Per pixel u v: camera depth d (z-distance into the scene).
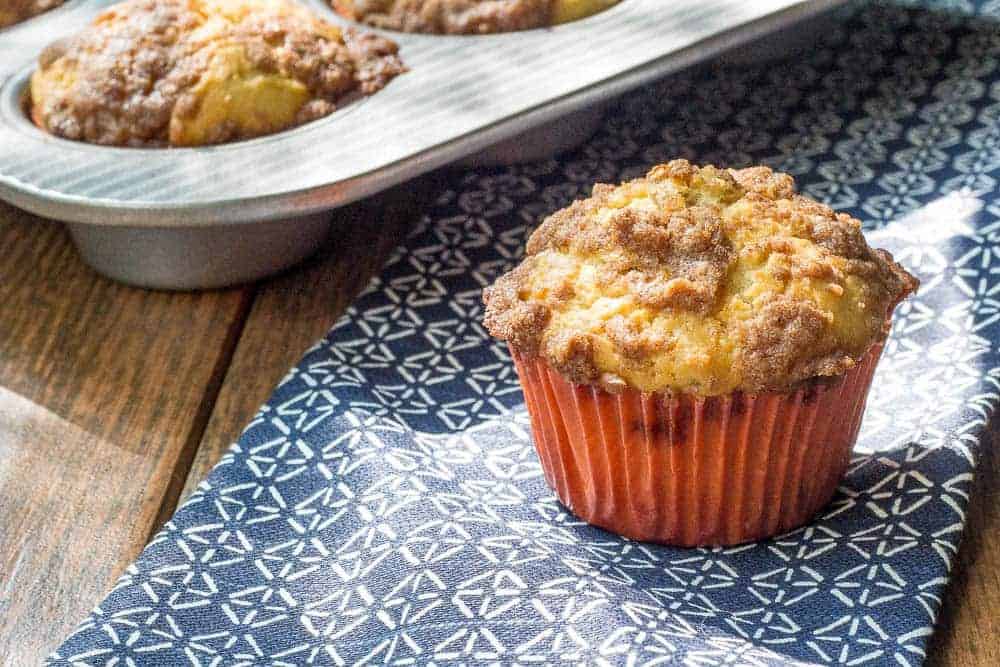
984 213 0.49
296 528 0.40
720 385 0.38
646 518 0.40
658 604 0.38
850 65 0.57
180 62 0.49
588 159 0.54
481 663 0.37
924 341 0.44
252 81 0.49
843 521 0.40
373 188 0.46
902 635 0.37
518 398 0.45
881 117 0.54
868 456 0.41
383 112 0.49
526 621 0.38
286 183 0.46
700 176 0.40
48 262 0.51
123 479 0.43
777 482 0.39
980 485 0.41
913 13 0.59
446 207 0.51
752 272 0.39
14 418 0.45
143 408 0.45
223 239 0.48
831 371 0.38
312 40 0.50
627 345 0.38
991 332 0.44
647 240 0.39
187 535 0.40
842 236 0.39
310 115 0.49
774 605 0.38
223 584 0.39
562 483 0.41
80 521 0.42
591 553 0.40
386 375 0.45
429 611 0.38
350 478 0.42
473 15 0.52
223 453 0.44
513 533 0.40
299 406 0.44
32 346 0.48
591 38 0.51
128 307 0.49
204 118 0.48
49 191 0.46
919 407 0.43
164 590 0.39
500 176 0.53
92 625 0.38
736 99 0.56
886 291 0.40
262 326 0.48
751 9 0.51
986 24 0.58
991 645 0.37
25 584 0.40
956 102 0.54
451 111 0.48
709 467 0.39
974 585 0.39
